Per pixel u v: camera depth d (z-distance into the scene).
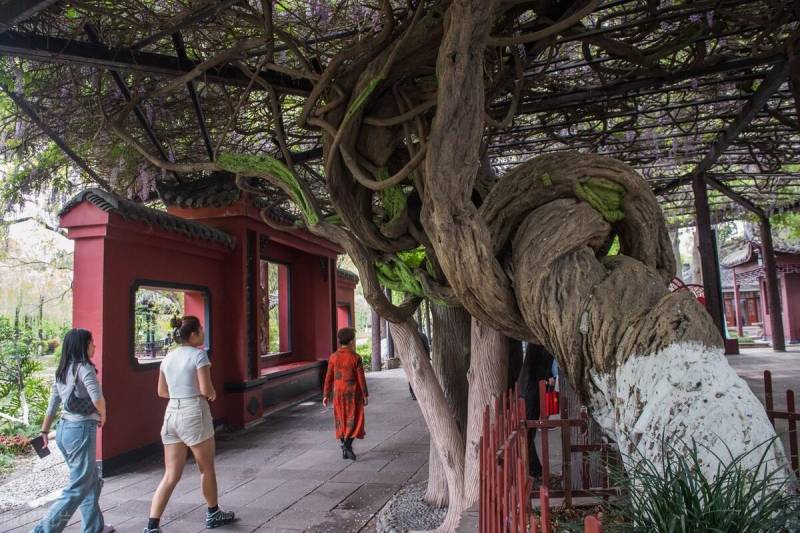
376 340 16.02
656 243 2.75
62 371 3.94
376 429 7.76
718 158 10.50
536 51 3.92
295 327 11.77
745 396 1.92
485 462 2.08
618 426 2.10
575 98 5.48
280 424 8.30
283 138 3.56
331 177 3.22
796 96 5.18
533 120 6.97
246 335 8.18
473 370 3.66
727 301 31.94
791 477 1.86
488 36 2.20
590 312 2.24
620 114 6.65
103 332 5.81
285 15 4.36
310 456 6.34
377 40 3.08
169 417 4.07
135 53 3.83
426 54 3.07
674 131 8.77
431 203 2.56
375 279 3.47
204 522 4.34
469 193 2.45
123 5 3.63
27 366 8.82
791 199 15.49
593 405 2.31
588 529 1.06
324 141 3.33
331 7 4.08
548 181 2.66
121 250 6.17
